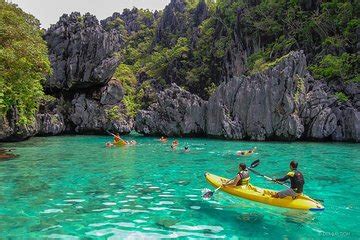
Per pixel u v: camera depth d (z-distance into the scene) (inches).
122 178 601.3
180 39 2984.7
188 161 821.9
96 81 1850.4
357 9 1931.6
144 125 1758.1
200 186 536.1
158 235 316.8
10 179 575.2
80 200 442.6
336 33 2011.6
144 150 1056.8
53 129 1695.4
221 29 2677.2
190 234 320.8
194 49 2824.8
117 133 1827.0
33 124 1414.9
